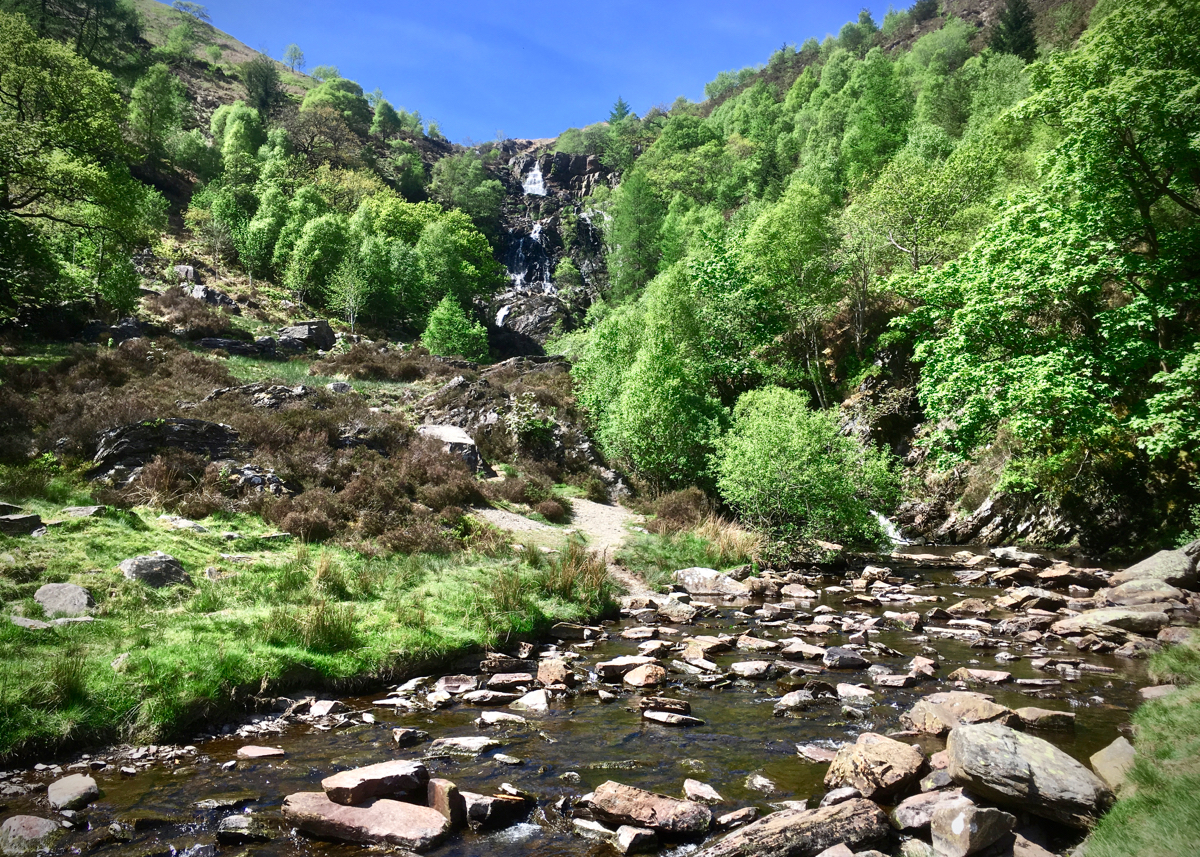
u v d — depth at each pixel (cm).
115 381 2289
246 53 17562
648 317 3531
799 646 1070
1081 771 513
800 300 3881
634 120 16812
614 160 14325
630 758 663
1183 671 851
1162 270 1703
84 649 756
